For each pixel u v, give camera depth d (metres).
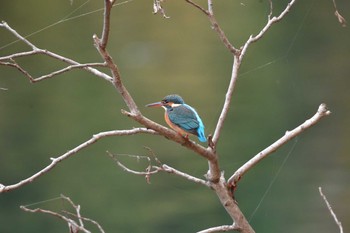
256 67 19.31
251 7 23.64
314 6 23.42
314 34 22.19
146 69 20.30
